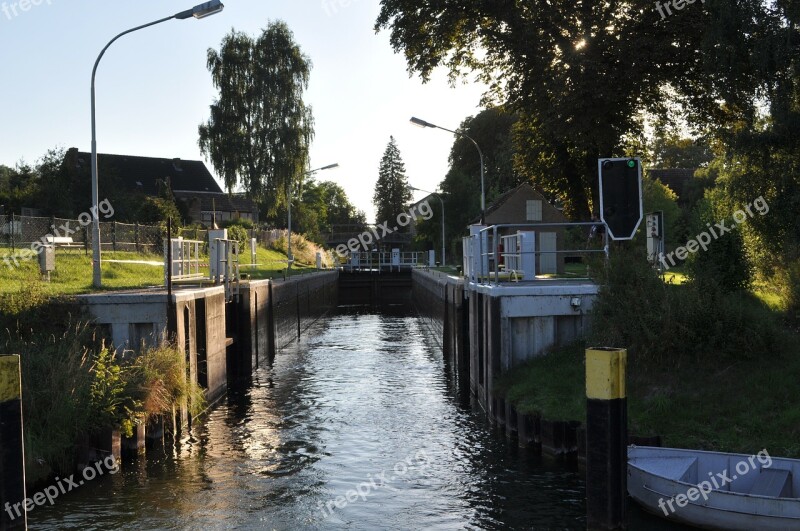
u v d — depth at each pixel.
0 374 7.65
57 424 12.18
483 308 17.66
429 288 40.84
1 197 42.44
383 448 14.25
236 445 14.65
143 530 9.98
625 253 14.36
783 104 19.97
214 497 11.38
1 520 7.62
